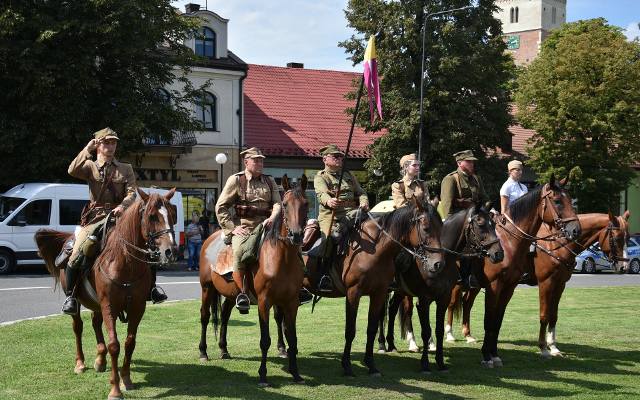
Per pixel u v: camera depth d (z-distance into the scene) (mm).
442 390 9062
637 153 39688
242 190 9758
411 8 32656
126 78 27500
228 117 36188
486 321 10758
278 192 10039
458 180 11414
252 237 9312
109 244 8617
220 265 10039
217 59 36312
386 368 10312
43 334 12211
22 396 8297
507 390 9125
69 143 25984
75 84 25469
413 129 32406
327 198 10000
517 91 41031
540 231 11695
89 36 25750
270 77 43188
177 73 34594
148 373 9633
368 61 10789
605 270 34438
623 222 11891
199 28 30016
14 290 18812
